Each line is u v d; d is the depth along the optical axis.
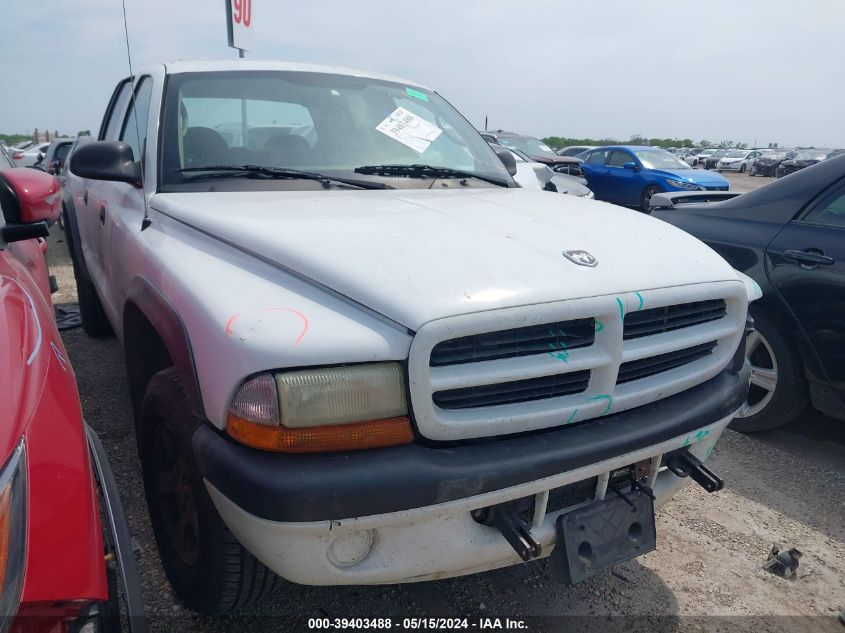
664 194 4.66
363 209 2.36
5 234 2.18
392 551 1.76
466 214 2.36
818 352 3.48
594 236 2.26
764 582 2.65
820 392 3.52
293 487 1.57
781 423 3.76
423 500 1.67
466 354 1.74
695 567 2.72
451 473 1.68
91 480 1.50
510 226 2.24
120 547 1.77
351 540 1.71
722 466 3.57
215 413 1.72
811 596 2.58
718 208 4.14
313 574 1.69
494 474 1.73
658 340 2.08
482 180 3.21
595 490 2.04
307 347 1.62
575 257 2.02
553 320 1.80
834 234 3.47
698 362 2.28
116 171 2.77
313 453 1.63
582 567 1.96
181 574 2.24
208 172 2.70
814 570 2.73
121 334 3.10
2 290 1.79
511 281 1.83
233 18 5.27
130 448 3.37
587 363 1.89
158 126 2.81
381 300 1.71
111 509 1.85
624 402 2.00
